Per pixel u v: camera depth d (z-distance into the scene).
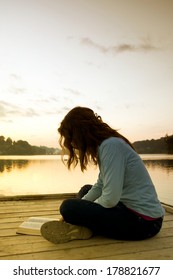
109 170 1.90
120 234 2.06
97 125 2.01
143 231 2.04
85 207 2.03
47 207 3.10
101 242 2.06
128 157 1.95
